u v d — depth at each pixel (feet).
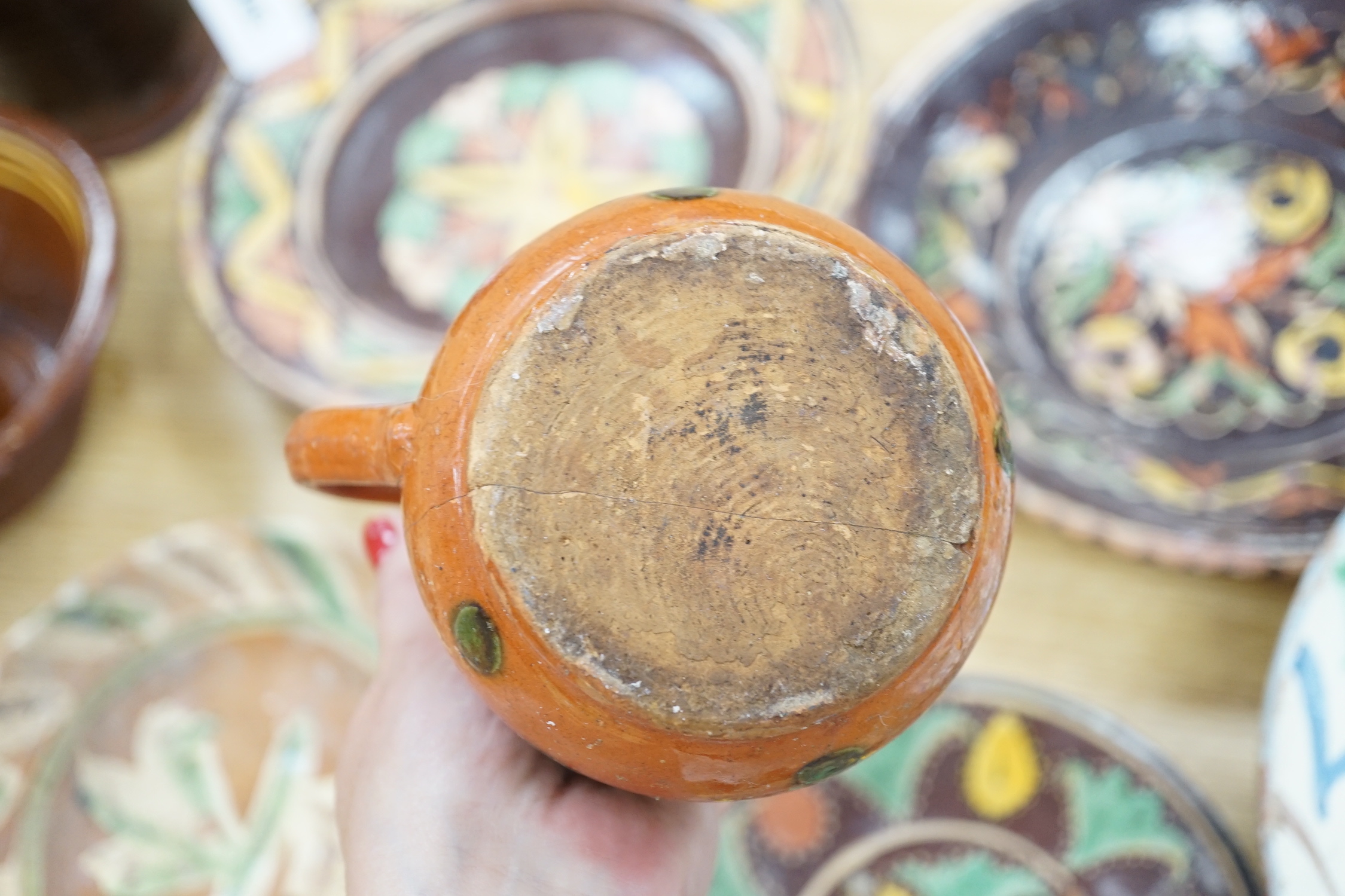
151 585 1.67
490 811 1.11
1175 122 1.86
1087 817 1.43
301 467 1.06
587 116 1.98
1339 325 1.71
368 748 1.19
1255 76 1.85
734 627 0.87
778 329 0.91
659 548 0.87
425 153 1.98
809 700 0.87
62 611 1.62
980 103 1.83
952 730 1.49
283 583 1.69
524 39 2.04
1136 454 1.62
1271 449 1.61
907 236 1.74
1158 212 1.82
